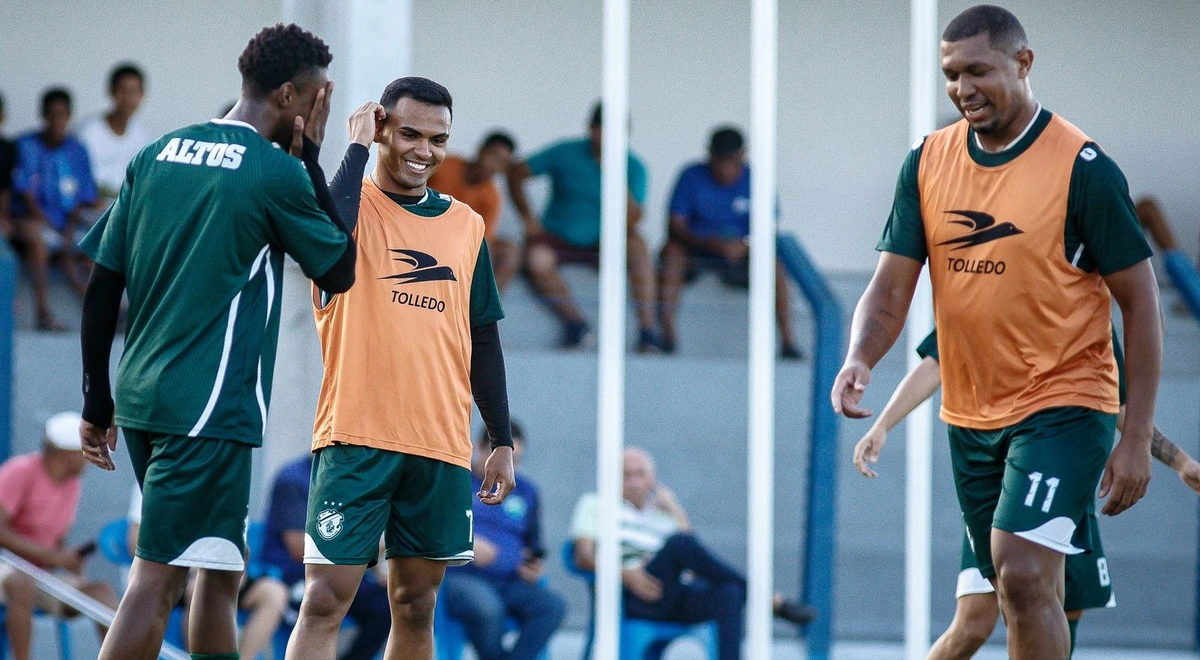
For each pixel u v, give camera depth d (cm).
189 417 1180
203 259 1182
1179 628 3425
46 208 3148
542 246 3328
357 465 1263
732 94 3966
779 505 3347
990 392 1304
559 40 3944
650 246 3912
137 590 1193
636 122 3944
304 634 1251
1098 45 3916
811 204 3950
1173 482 3438
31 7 3762
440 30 3906
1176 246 3734
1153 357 1231
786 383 3291
